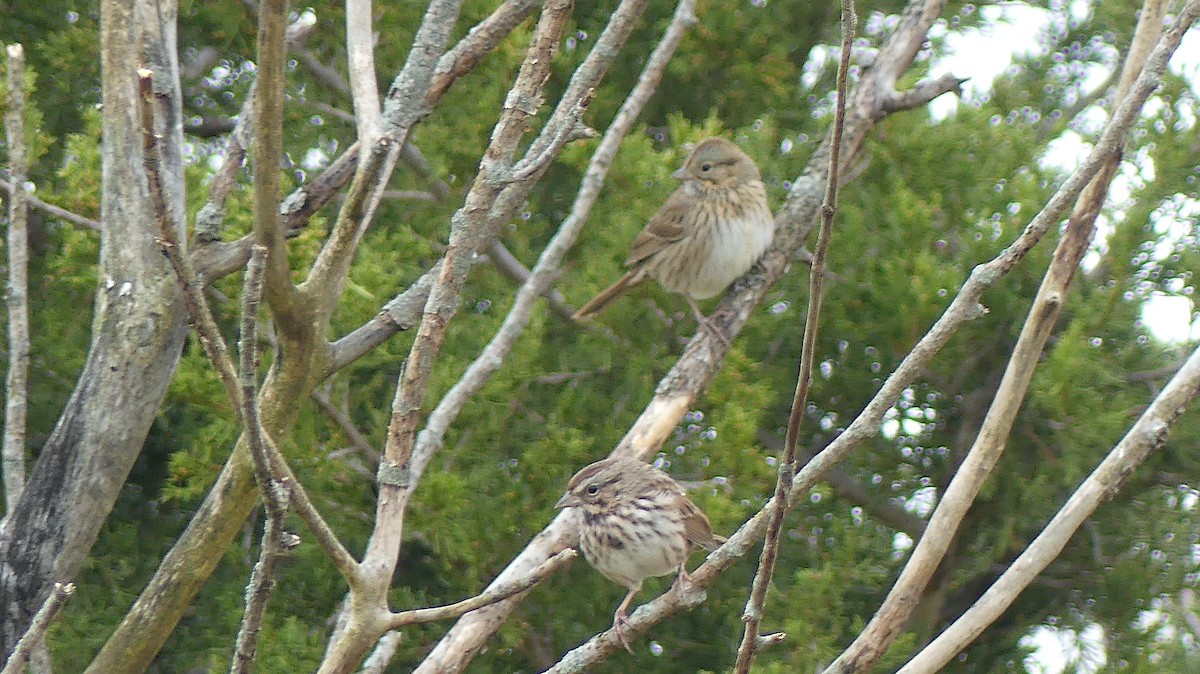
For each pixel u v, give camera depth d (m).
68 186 11.06
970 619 5.02
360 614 4.21
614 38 5.06
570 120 4.62
